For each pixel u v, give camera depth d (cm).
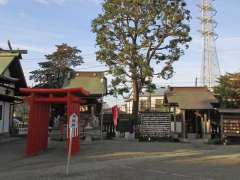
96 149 2877
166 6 4519
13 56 3575
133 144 3388
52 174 1680
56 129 4075
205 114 4550
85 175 1648
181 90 4975
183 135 4459
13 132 4072
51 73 6612
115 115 4084
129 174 1683
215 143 3894
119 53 4459
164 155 2577
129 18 4544
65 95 2666
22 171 1842
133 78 4534
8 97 3622
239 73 5394
